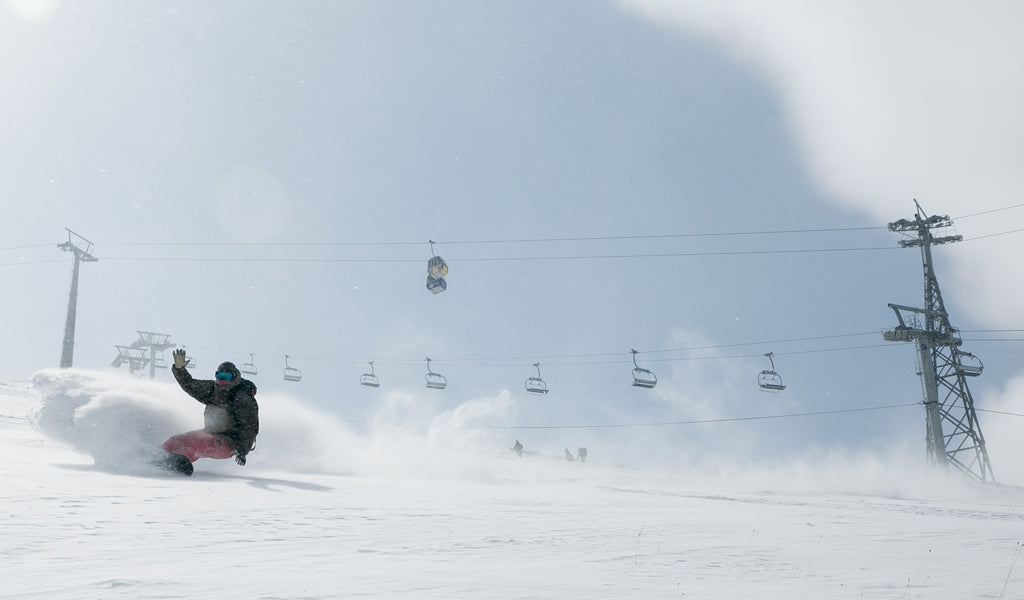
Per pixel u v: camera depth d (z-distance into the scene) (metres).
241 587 12.89
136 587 12.62
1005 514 51.38
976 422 164.88
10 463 36.84
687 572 16.75
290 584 13.32
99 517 20.42
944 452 159.75
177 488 30.03
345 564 15.80
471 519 25.58
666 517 30.86
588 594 13.71
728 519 31.70
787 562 18.95
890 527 31.38
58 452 49.22
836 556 20.47
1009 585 15.98
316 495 31.62
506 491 44.06
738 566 17.97
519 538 21.30
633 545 20.94
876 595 14.62
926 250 173.12
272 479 39.69
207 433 40.72
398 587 13.48
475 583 14.20
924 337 165.75
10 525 18.30
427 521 24.25
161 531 18.92
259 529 20.30
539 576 15.33
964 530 30.98
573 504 35.69
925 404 164.38
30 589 12.26
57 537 17.16
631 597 13.63
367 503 29.11
